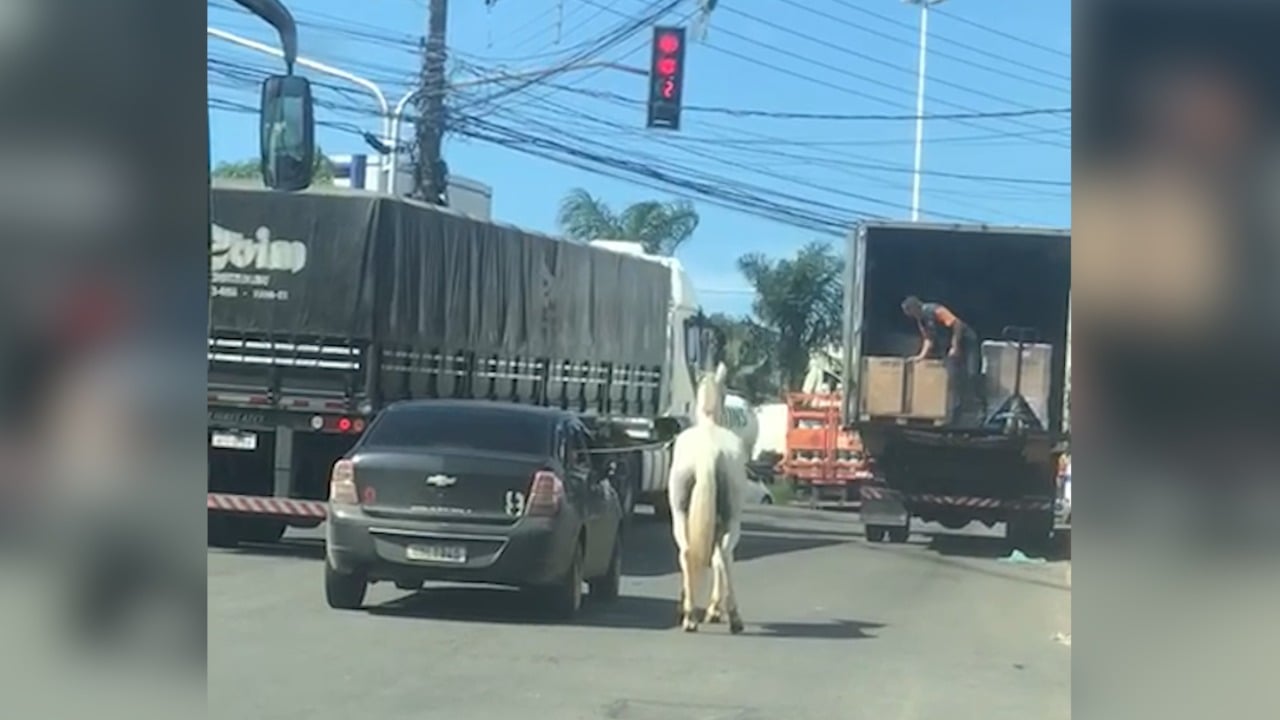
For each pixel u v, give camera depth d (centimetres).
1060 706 919
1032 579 1714
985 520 2117
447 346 1803
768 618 1302
